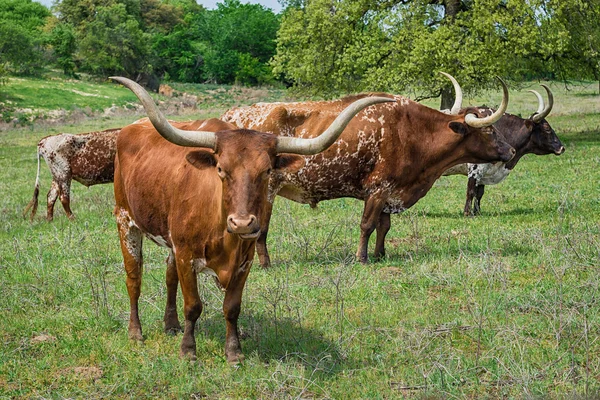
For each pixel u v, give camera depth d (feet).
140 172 19.92
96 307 23.44
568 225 33.19
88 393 17.37
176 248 18.43
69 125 146.00
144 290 25.99
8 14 334.85
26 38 217.97
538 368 17.76
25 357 19.85
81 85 211.00
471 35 71.15
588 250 27.76
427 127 29.89
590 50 77.46
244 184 16.03
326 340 20.38
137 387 17.75
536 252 28.96
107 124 145.59
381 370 18.11
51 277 27.71
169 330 21.56
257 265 29.58
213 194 17.30
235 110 30.14
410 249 31.30
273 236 34.91
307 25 81.97
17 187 63.57
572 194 43.19
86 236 36.14
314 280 26.22
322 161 28.71
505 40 73.15
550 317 21.11
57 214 47.03
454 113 31.48
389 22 73.51
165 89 224.12
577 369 17.39
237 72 274.77
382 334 20.67
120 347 20.31
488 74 70.54
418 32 71.41
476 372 17.69
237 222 15.53
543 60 83.56
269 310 23.08
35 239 36.24
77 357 19.89
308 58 79.30
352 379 17.67
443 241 32.48
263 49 304.50
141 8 343.87
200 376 18.02
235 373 18.11
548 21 72.64
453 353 18.60
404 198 30.14
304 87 85.92
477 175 39.75
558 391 16.34
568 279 24.75
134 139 21.26
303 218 39.86
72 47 249.55
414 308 22.95
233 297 18.37
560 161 60.18
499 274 25.35
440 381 17.15
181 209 18.03
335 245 32.78
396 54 73.82
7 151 98.78
